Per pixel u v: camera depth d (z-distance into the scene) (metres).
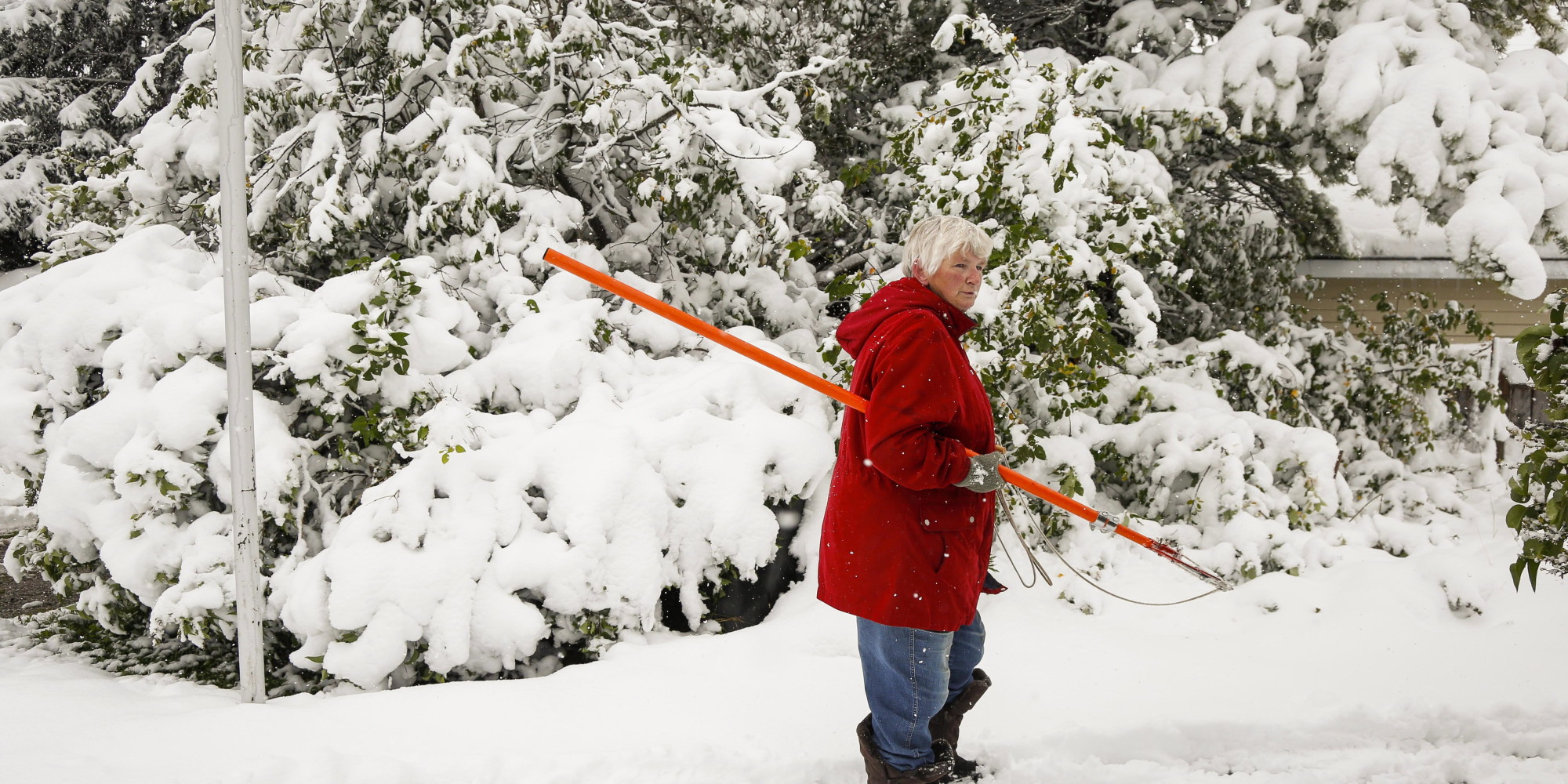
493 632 3.21
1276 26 6.24
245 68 4.71
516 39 4.62
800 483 3.87
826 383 2.34
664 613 3.71
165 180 5.25
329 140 4.61
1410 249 8.63
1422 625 3.40
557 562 3.32
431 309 4.13
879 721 2.29
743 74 6.37
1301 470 4.80
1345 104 5.80
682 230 5.25
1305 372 6.41
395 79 4.75
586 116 4.59
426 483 3.40
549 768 2.44
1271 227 7.91
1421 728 2.64
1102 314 4.55
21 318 3.93
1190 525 4.56
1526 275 5.14
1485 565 3.78
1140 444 4.86
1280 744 2.61
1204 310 6.92
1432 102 5.58
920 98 6.60
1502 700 2.75
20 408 3.69
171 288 3.88
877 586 2.20
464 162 4.49
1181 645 3.32
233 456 2.95
